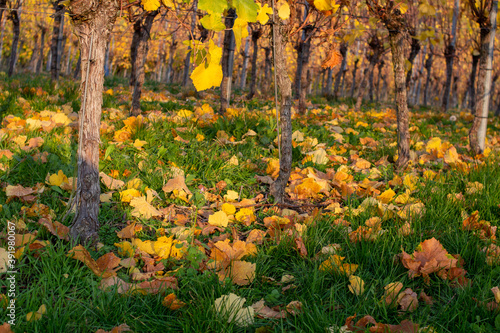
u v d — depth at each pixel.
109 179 3.06
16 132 3.94
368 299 1.94
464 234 2.54
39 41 27.72
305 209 3.16
